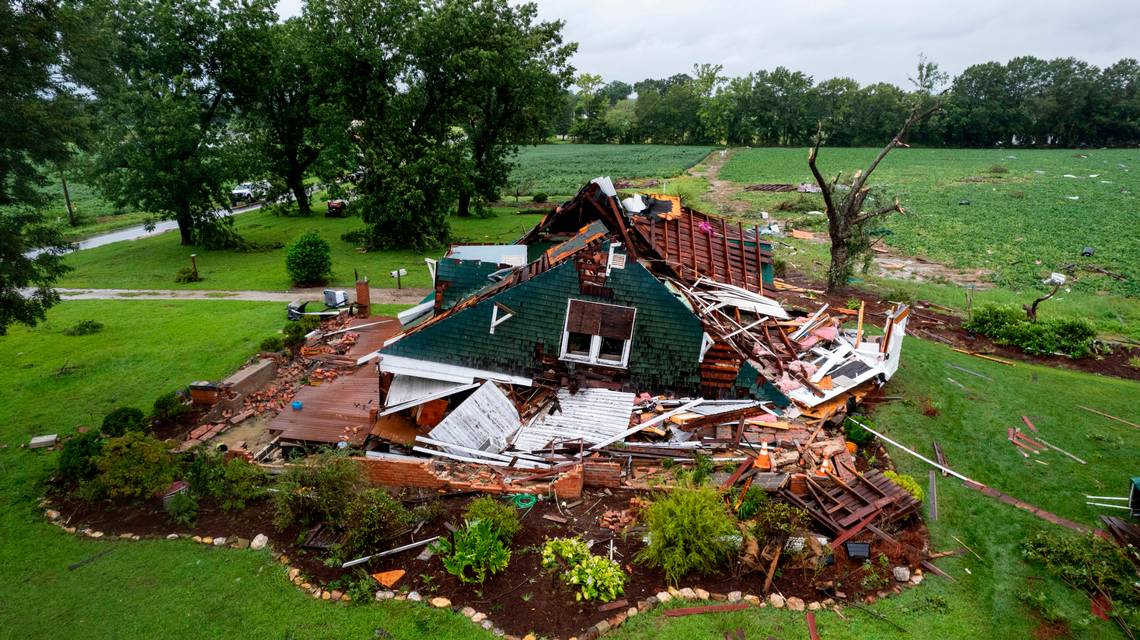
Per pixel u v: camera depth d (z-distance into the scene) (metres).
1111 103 110.19
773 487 13.32
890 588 11.21
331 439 15.50
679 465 14.23
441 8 40.31
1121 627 10.30
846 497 13.03
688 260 21.64
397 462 13.80
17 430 17.28
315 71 38.84
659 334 15.91
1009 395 18.25
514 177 83.19
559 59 50.03
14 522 13.43
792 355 18.53
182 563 12.10
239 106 47.34
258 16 43.50
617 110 171.50
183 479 14.27
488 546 11.45
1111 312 27.16
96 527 13.24
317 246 32.34
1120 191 60.34
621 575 11.22
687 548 11.41
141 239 47.16
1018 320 23.03
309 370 20.25
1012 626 10.41
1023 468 14.73
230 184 45.72
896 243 41.31
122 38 39.41
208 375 20.56
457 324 16.11
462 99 42.38
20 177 15.29
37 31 14.36
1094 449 15.46
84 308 28.97
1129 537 12.09
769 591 11.05
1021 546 12.26
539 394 16.05
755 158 104.19
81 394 19.38
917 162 92.88
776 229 44.09
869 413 16.97
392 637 10.29
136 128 38.09
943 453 15.29
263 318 26.45
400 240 40.62
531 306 15.86
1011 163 88.94
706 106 136.12
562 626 10.41
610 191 17.97
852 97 125.88
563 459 14.28
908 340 22.38
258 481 14.03
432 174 39.91
